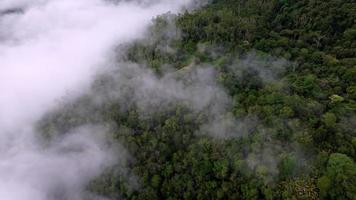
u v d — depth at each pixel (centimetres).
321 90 8650
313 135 7388
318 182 6544
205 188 8031
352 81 8681
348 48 9881
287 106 8256
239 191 7544
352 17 10562
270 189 6962
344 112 7756
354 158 6825
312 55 10025
